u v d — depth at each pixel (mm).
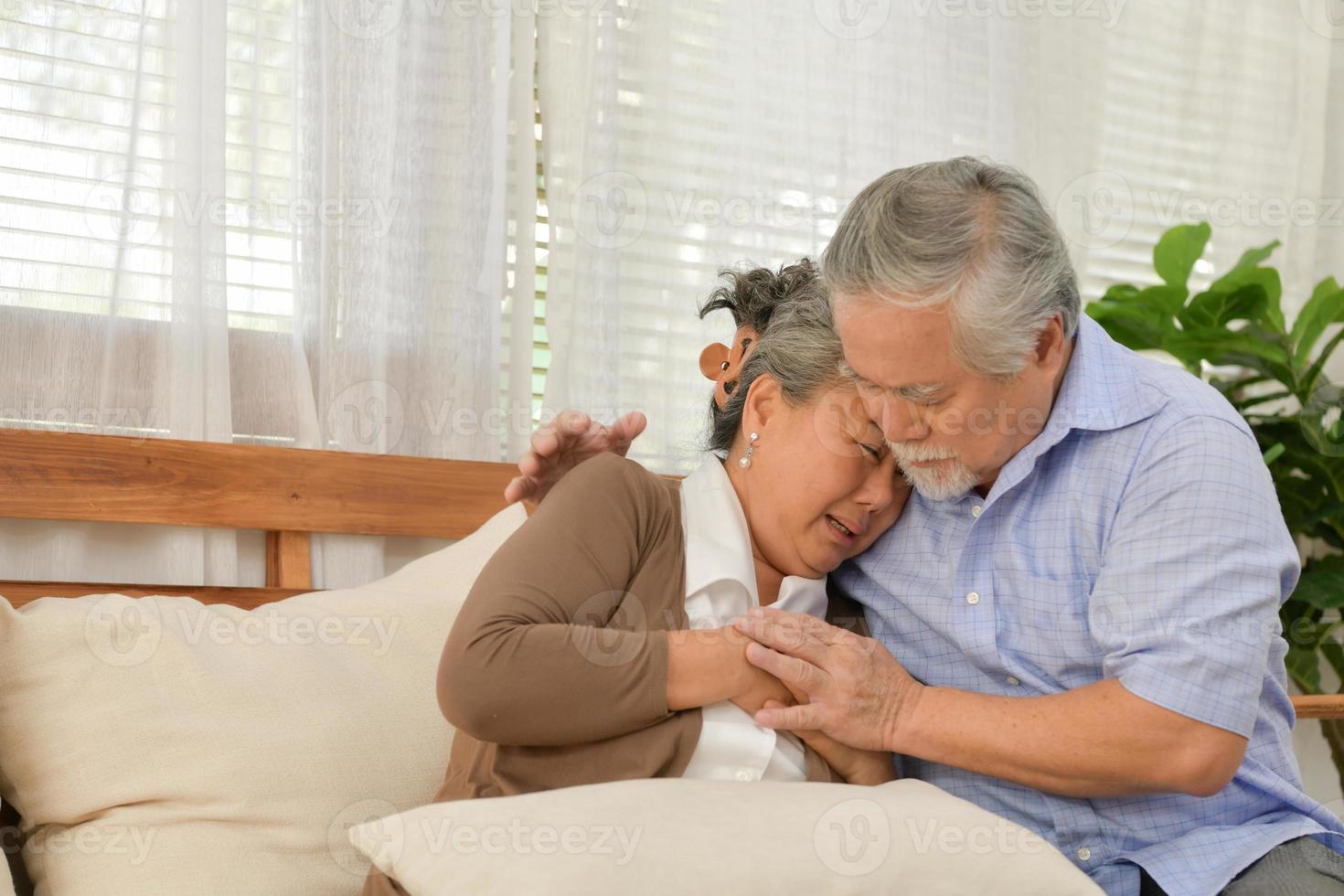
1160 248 2453
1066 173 2502
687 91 2104
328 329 1744
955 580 1231
